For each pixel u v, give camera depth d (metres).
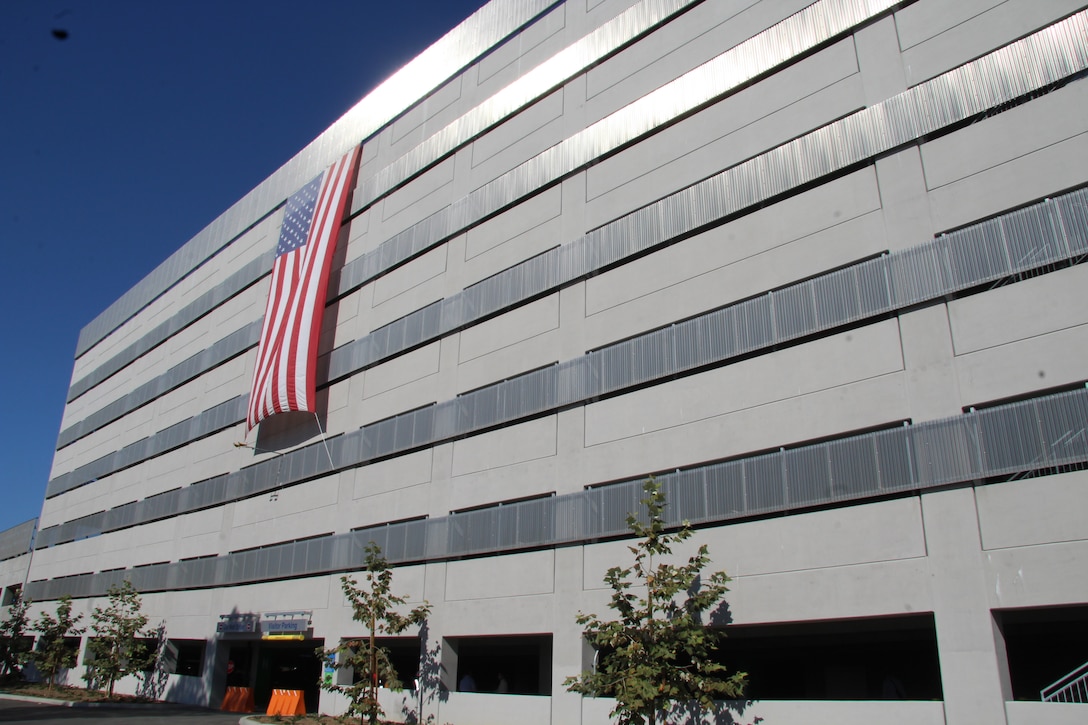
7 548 60.62
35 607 51.56
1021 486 15.41
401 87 35.84
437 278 30.12
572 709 20.62
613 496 21.75
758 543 18.66
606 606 20.94
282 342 34.25
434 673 24.47
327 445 32.28
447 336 28.75
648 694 16.36
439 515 26.45
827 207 19.94
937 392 17.00
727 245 21.58
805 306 19.50
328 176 37.06
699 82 23.72
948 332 17.20
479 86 31.61
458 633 24.30
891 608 16.36
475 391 26.89
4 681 43.59
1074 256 15.91
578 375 23.73
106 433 51.97
